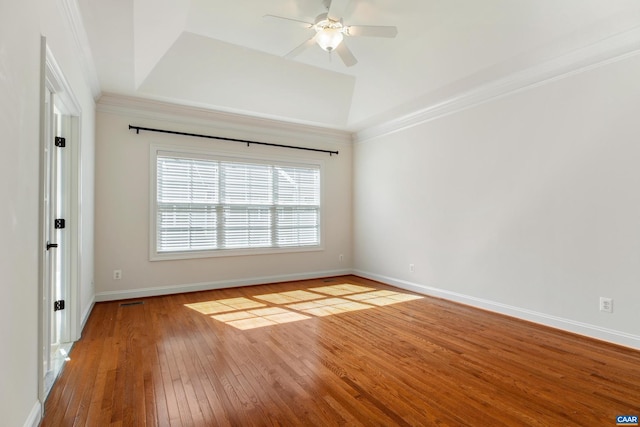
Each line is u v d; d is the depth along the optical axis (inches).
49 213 94.9
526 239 134.0
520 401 76.6
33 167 65.8
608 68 111.0
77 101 109.5
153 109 173.0
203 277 187.0
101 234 161.5
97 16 99.4
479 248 152.4
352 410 72.8
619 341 107.7
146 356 100.7
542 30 109.9
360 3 114.8
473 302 154.9
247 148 201.0
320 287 197.8
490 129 147.9
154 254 173.3
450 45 131.5
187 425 67.4
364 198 227.6
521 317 135.3
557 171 124.2
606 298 111.0
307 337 117.2
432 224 176.6
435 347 108.3
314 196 225.9
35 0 66.0
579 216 118.0
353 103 193.6
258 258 204.2
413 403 75.7
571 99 120.3
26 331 61.5
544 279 128.0
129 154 168.2
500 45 121.0
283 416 70.5
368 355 102.1
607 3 95.3
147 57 133.9
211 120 189.3
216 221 191.6
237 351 104.7
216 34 137.6
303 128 215.8
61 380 85.6
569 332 120.2
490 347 108.2
